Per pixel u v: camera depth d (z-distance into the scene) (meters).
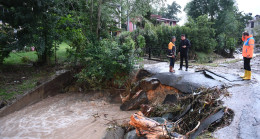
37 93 8.20
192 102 5.28
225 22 25.84
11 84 8.63
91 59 9.36
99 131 5.69
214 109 4.71
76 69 10.34
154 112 6.15
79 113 7.22
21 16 8.82
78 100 8.63
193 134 4.07
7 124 6.19
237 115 4.25
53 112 7.29
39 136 5.55
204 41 19.59
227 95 5.39
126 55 9.16
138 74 9.27
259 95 5.27
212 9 26.72
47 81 8.82
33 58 12.95
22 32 9.91
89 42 10.14
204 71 8.15
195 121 4.70
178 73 8.14
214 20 27.00
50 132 5.78
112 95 9.07
